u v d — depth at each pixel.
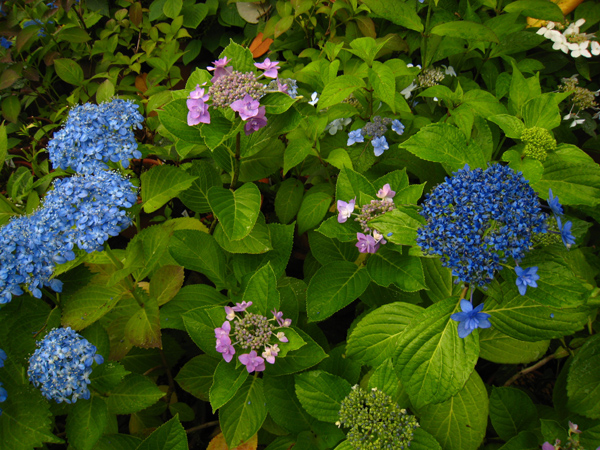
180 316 0.64
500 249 0.45
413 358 0.52
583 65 0.86
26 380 0.56
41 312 0.62
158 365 0.73
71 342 0.52
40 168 0.88
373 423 0.53
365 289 0.62
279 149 0.75
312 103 0.79
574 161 0.62
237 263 0.68
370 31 0.89
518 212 0.46
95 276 0.67
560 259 0.48
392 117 0.74
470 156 0.61
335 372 0.62
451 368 0.51
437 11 0.82
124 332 0.62
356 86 0.67
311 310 0.61
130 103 0.63
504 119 0.64
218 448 0.62
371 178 0.76
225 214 0.62
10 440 0.52
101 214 0.53
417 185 0.60
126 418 0.77
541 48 0.91
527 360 0.60
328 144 0.77
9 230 0.55
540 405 0.64
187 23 1.16
